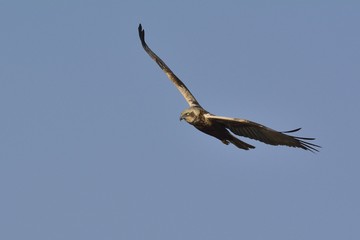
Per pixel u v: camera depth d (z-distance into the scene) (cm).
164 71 1781
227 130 1586
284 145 1487
